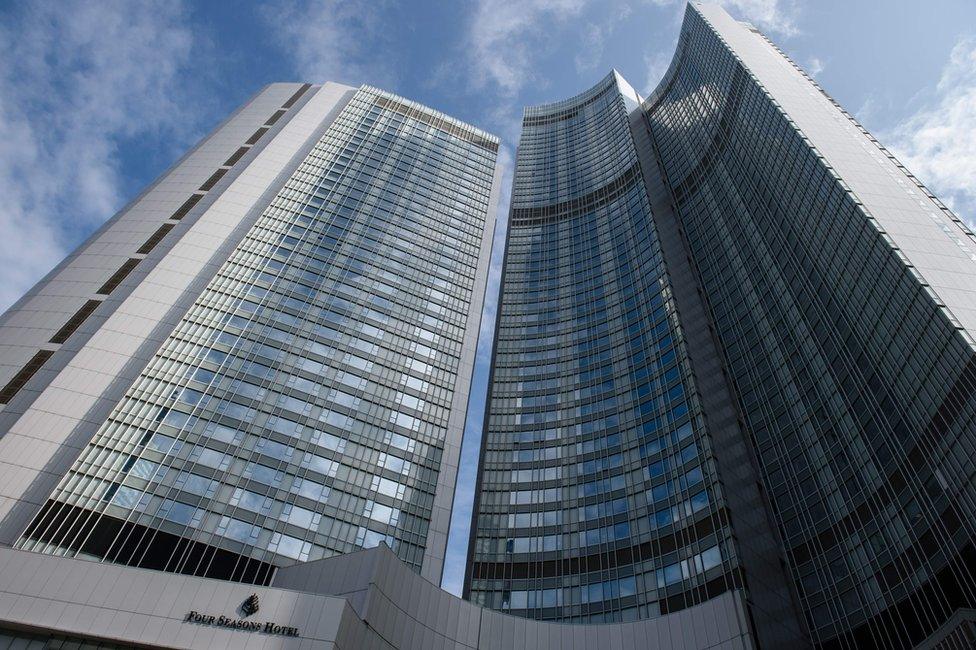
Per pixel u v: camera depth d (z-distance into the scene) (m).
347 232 90.00
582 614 62.56
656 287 91.44
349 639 38.34
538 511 73.56
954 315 50.91
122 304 66.06
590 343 91.69
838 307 66.44
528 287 106.94
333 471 63.12
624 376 83.62
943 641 43.34
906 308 55.72
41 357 59.50
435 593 47.91
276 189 91.56
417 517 63.78
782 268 79.12
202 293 71.88
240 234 81.31
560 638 50.47
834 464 62.75
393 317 82.38
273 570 53.53
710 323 89.44
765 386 75.94
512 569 68.75
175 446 57.69
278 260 80.81
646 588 61.50
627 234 106.25
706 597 56.75
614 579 63.94
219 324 69.88
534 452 80.38
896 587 51.72
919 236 59.78
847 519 58.88
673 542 63.12
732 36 111.50
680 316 84.44
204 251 76.50
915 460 53.59
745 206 92.06
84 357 59.72
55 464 51.66
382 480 65.00
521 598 65.94
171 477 55.47
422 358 79.75
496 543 71.75
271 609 37.31
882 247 59.34
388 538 60.56
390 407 72.25
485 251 102.06
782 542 63.56
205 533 53.41
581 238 113.12
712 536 60.28
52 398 55.50
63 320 63.91
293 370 69.62
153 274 70.81
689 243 103.69
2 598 33.47
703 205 105.19
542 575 67.25
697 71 120.88
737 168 96.25
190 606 35.97
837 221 67.25
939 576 48.59
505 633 49.50
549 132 153.25
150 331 65.12
